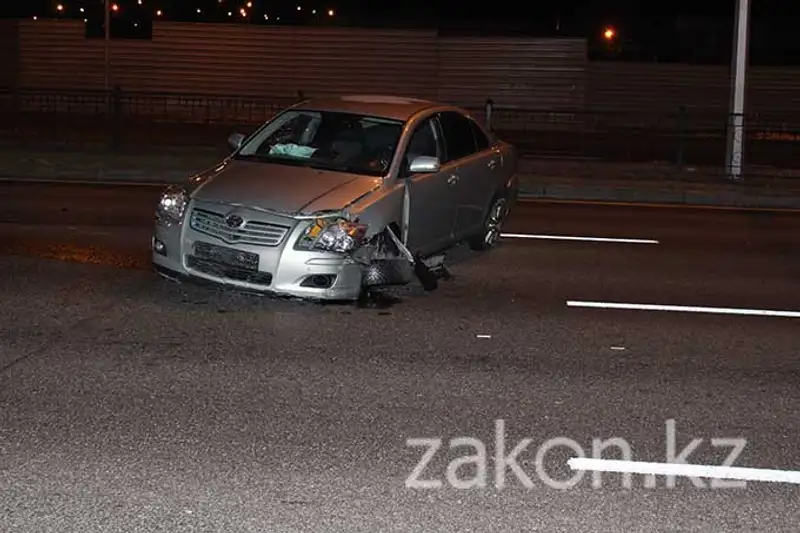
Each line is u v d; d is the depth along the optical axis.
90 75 38.03
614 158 25.53
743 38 22.27
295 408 7.18
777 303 10.97
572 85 37.81
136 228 13.87
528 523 5.55
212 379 7.72
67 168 20.02
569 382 7.98
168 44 37.84
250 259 9.52
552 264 12.56
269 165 10.61
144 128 30.25
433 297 10.57
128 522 5.41
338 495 5.82
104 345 8.48
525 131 31.30
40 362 8.00
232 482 5.94
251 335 8.88
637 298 10.96
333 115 11.34
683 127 22.48
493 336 9.21
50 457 6.21
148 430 6.69
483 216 12.71
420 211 10.92
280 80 38.06
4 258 11.71
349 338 8.93
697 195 19.50
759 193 19.78
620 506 5.80
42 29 37.91
